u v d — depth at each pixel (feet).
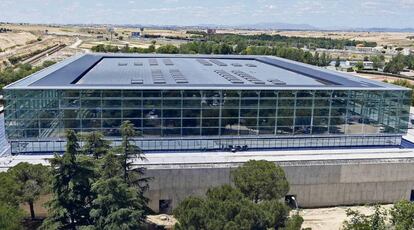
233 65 359.87
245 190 161.17
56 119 226.38
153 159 221.05
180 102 232.12
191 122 235.61
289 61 395.14
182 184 207.51
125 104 228.84
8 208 141.59
